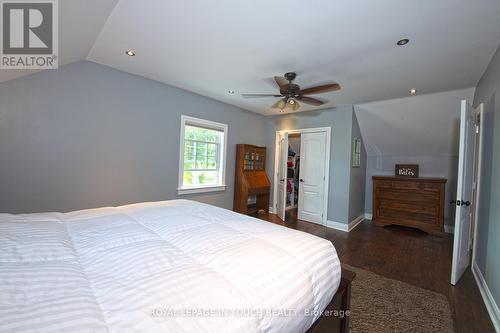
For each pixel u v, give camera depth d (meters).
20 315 0.55
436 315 1.85
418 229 4.33
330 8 1.68
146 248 1.00
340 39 2.10
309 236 1.33
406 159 4.75
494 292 1.88
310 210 4.73
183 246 1.08
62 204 2.67
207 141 4.29
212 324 0.63
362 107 4.18
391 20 1.80
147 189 3.39
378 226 4.53
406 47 2.20
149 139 3.38
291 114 5.05
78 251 0.97
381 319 1.79
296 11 1.73
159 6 1.73
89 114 2.82
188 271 0.83
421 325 1.74
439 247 3.40
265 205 5.17
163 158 3.56
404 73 2.79
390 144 4.67
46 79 2.51
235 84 3.40
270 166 5.41
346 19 1.80
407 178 4.29
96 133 2.88
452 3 1.58
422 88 3.27
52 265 0.82
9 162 2.34
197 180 4.16
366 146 4.96
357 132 4.52
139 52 2.51
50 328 0.52
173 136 3.66
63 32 1.95
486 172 2.35
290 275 0.94
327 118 4.51
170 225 1.35
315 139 4.69
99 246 1.02
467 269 2.68
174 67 2.88
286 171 4.86
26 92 2.40
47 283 0.70
